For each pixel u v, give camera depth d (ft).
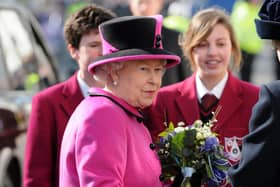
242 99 42.60
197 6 94.27
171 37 58.23
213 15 42.86
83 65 42.14
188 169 35.35
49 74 65.41
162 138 35.94
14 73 62.23
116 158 32.91
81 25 41.68
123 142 33.37
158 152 35.73
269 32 33.86
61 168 34.65
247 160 32.91
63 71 123.75
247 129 42.16
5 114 57.57
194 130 35.91
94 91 34.60
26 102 59.98
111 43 34.37
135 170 33.76
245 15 89.35
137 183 33.76
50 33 139.03
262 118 33.14
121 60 33.71
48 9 142.92
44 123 42.22
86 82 42.57
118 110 33.81
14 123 57.93
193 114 42.57
